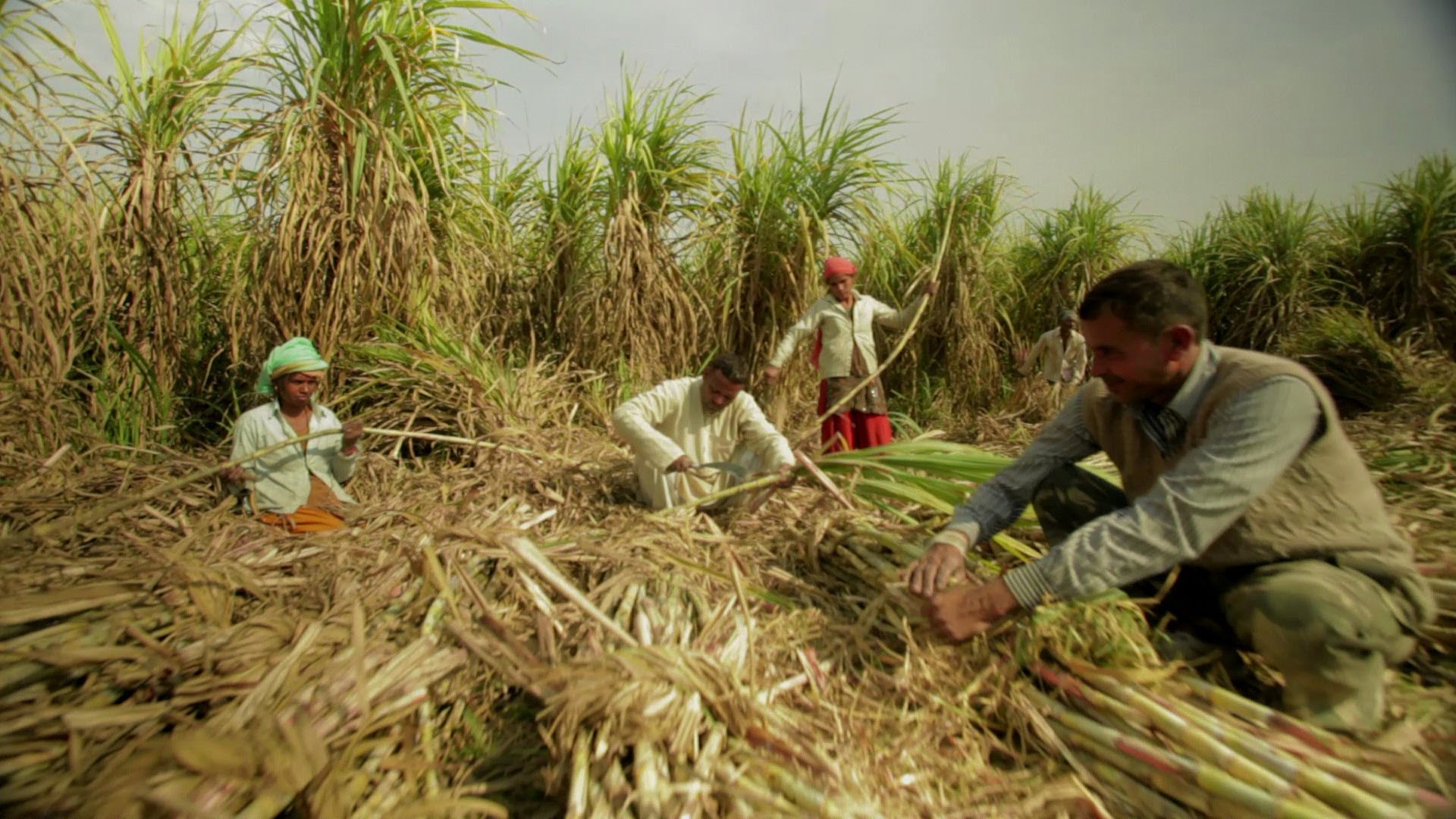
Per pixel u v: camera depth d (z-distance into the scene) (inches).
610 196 244.2
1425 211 309.6
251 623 77.7
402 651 71.7
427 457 177.5
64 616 77.0
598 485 151.3
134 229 169.8
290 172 173.3
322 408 146.7
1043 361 291.6
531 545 87.5
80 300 167.3
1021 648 73.8
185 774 51.7
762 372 255.8
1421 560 96.3
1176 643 77.0
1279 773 58.0
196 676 69.7
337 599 88.1
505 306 245.9
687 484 139.6
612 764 58.1
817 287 249.8
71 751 57.7
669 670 64.2
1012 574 74.9
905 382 310.2
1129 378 76.9
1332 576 68.1
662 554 98.0
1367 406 248.2
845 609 94.7
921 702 74.8
